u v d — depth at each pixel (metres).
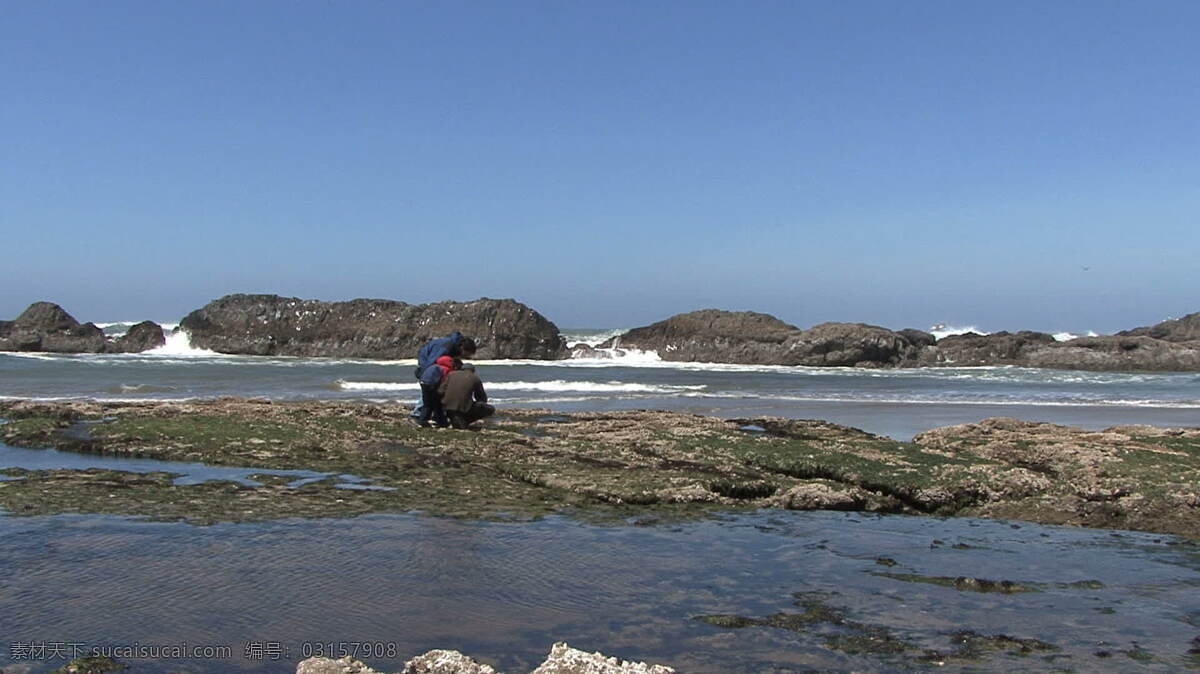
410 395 35.88
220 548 8.53
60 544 8.48
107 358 69.75
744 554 9.10
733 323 81.25
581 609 7.10
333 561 8.22
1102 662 6.22
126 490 11.12
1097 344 75.25
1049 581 8.44
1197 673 6.04
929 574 8.53
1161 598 7.93
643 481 12.72
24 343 76.38
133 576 7.56
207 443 14.95
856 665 6.05
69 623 6.42
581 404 33.75
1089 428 28.94
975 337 80.00
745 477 13.57
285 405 22.41
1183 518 12.11
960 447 17.81
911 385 50.19
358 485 12.06
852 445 16.88
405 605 7.05
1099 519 12.26
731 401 36.59
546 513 10.80
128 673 5.57
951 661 6.17
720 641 6.45
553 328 80.56
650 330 84.06
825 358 74.62
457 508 10.80
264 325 78.88
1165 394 45.41
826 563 8.84
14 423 17.11
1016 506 12.96
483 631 6.52
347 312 79.50
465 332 76.81
